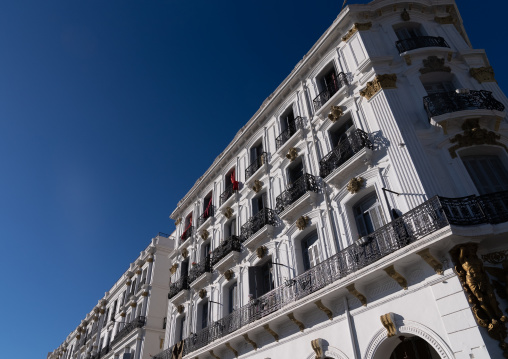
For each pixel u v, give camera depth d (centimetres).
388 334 1056
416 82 1430
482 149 1231
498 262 963
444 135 1252
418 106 1369
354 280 1143
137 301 3184
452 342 909
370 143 1384
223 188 2400
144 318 2908
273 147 2041
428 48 1493
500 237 961
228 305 1942
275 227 1756
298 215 1636
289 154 1825
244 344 1616
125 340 2969
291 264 1573
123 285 3641
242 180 2227
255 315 1552
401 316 1049
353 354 1132
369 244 1176
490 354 840
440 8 1717
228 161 2445
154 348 2769
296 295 1386
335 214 1451
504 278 938
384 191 1201
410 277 1068
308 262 1548
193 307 2200
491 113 1226
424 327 984
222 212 2277
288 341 1395
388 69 1499
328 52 1847
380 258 1102
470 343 877
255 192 2023
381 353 1088
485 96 1298
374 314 1125
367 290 1172
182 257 2616
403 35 1670
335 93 1669
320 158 1658
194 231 2564
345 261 1241
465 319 903
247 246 1858
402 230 1080
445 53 1501
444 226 961
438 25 1688
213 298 2031
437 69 1461
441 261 996
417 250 992
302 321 1352
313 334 1305
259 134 2206
